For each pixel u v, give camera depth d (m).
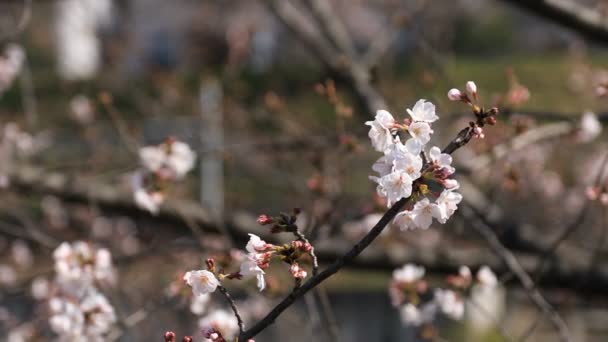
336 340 4.38
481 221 4.99
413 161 2.03
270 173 7.82
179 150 4.69
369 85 6.69
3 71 6.55
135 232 6.68
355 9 15.57
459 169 4.93
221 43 16.55
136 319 4.18
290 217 2.26
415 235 7.14
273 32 16.25
